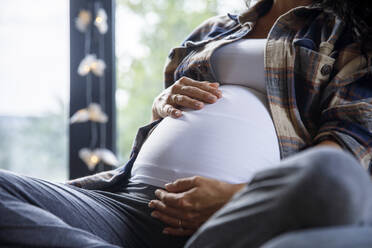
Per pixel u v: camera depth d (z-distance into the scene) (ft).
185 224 3.32
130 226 3.54
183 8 8.10
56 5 8.61
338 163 2.11
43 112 8.68
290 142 3.74
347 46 3.92
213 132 3.63
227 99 3.83
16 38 8.70
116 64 8.38
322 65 3.81
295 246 1.86
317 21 4.14
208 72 4.18
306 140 3.80
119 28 8.37
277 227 2.14
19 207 2.81
